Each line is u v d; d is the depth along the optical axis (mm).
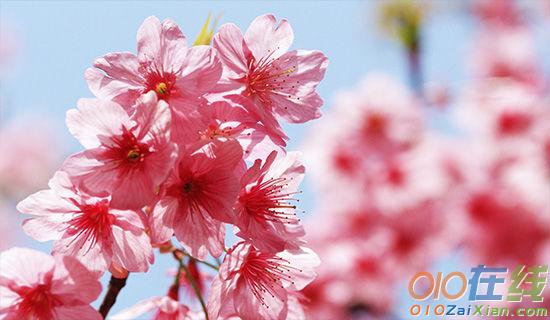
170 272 539
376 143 911
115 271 493
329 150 919
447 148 890
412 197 874
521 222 820
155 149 483
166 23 496
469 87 900
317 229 885
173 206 486
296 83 515
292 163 508
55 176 489
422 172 881
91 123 487
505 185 846
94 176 484
